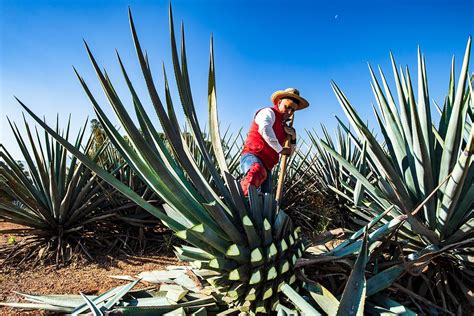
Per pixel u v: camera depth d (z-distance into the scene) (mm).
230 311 2021
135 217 4727
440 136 2611
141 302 2199
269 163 2887
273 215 2066
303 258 2174
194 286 2348
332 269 2270
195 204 1871
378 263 2391
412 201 2537
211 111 2150
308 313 1687
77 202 4133
